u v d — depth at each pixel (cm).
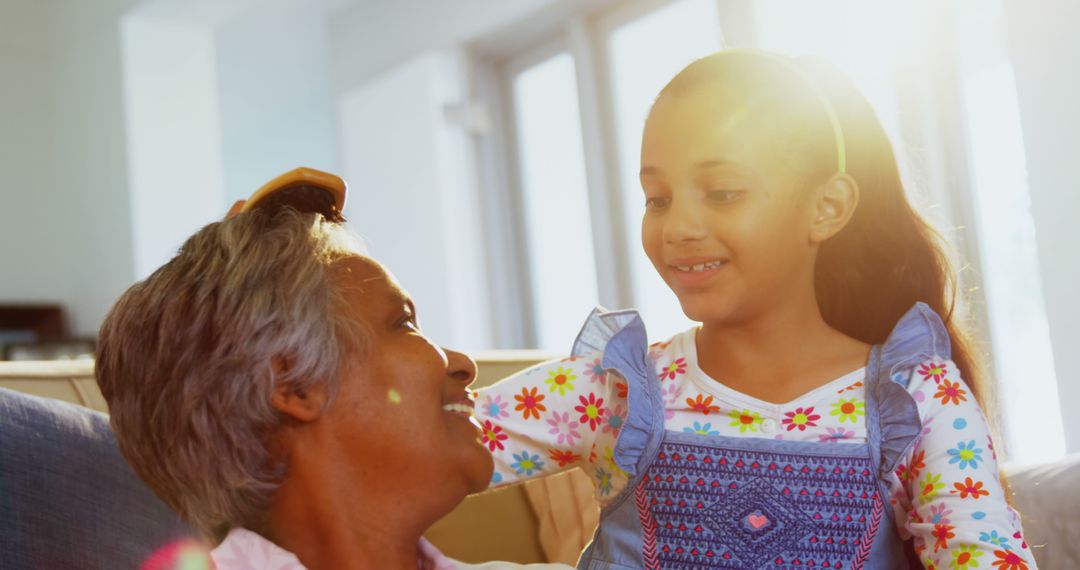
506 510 167
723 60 116
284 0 562
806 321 117
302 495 101
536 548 168
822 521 111
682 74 116
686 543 114
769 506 112
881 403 112
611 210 474
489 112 526
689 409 118
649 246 115
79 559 112
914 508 111
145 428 97
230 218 101
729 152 109
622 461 116
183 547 124
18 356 560
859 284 129
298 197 109
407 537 104
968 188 321
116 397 98
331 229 105
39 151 643
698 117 111
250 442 96
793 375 116
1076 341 280
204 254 97
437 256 514
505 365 184
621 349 119
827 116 116
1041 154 286
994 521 105
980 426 112
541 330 519
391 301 104
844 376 116
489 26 498
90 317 613
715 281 111
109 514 117
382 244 544
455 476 104
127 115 560
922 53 328
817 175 114
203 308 94
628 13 462
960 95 324
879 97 332
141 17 567
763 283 112
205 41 589
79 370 143
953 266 133
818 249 129
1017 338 313
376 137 547
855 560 110
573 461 125
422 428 101
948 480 108
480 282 517
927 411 112
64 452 117
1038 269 300
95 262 604
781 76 115
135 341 96
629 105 467
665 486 116
